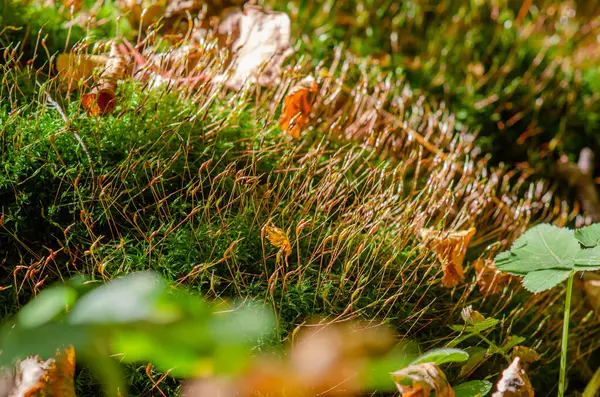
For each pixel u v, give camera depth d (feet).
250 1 1.98
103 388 1.48
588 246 1.58
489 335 1.72
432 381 1.42
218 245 1.61
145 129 1.69
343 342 1.16
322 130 1.87
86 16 1.94
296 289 1.59
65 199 1.61
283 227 1.64
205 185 1.69
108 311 0.72
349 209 1.67
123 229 1.62
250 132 1.79
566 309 1.56
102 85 1.69
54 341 0.72
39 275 1.56
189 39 1.96
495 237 1.86
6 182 1.58
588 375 1.75
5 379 1.38
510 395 1.51
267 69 1.90
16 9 1.86
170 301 0.73
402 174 1.78
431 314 1.67
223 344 0.73
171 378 1.52
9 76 1.76
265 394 1.43
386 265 1.61
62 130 1.61
